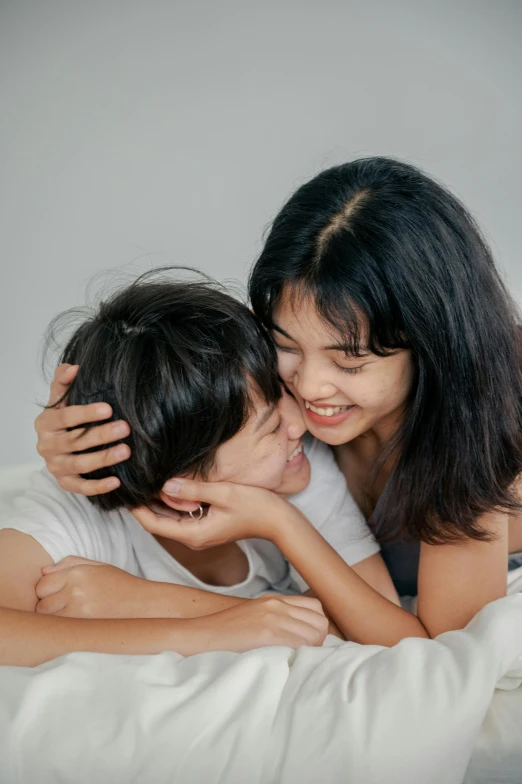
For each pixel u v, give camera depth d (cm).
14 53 400
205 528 117
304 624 107
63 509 124
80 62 394
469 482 117
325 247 108
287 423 119
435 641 100
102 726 90
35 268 296
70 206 327
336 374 112
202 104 372
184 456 113
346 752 87
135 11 417
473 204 309
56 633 104
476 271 117
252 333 114
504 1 415
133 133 361
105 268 291
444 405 116
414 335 111
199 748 88
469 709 91
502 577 121
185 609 115
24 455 224
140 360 112
